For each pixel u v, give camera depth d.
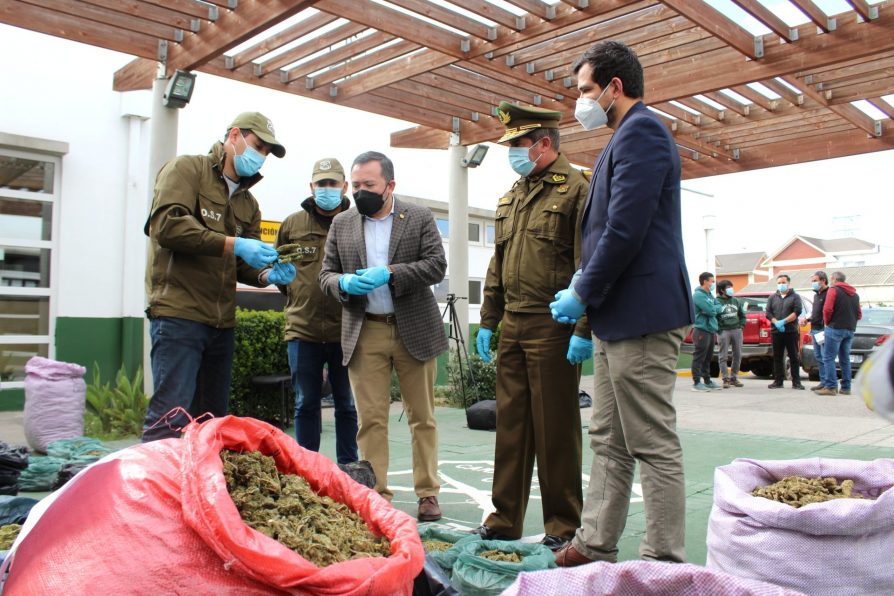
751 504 2.09
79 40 6.01
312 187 4.41
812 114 8.72
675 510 2.38
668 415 2.46
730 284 11.18
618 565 1.56
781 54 6.77
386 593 1.49
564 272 3.02
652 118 2.46
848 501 1.98
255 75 7.08
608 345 2.51
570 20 5.96
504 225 3.26
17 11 5.65
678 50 7.18
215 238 3.08
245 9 5.68
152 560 1.44
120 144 8.02
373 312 3.60
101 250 7.87
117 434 5.99
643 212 2.35
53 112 7.52
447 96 8.13
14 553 1.66
